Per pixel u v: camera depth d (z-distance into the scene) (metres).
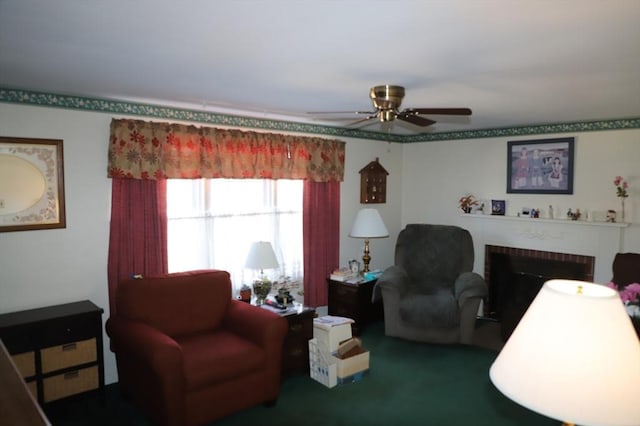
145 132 3.53
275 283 4.51
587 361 1.18
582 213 4.57
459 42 2.04
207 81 2.83
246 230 4.29
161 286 3.33
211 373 2.84
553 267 4.79
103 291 3.50
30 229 3.16
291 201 4.65
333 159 4.92
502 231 5.11
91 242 3.42
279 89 3.06
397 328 4.43
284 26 1.84
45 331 2.91
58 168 3.24
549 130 4.73
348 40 2.01
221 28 1.87
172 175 3.68
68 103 3.26
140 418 3.05
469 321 4.25
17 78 2.77
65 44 2.09
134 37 1.98
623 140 4.29
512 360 1.31
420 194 5.86
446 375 3.73
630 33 1.90
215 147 3.93
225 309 3.61
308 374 3.74
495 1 1.58
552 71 2.54
